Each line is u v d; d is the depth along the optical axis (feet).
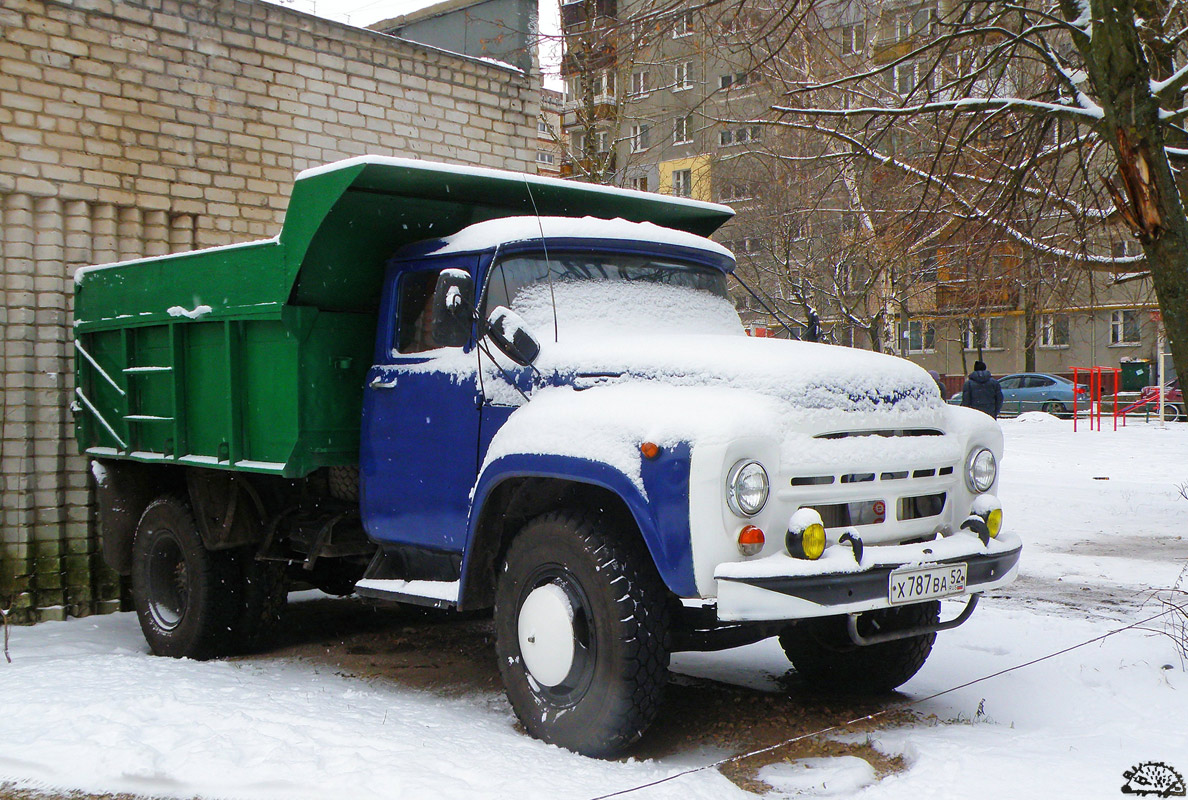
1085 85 27.55
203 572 21.45
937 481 15.79
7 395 26.27
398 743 14.30
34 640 23.93
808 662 18.44
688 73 44.04
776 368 14.64
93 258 27.94
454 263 17.97
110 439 24.38
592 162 47.60
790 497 13.93
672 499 13.56
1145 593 27.12
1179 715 15.94
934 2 32.48
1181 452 67.00
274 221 32.04
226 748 14.07
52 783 13.47
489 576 16.65
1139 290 41.47
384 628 25.04
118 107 28.48
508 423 15.85
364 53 34.55
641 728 14.17
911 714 16.51
